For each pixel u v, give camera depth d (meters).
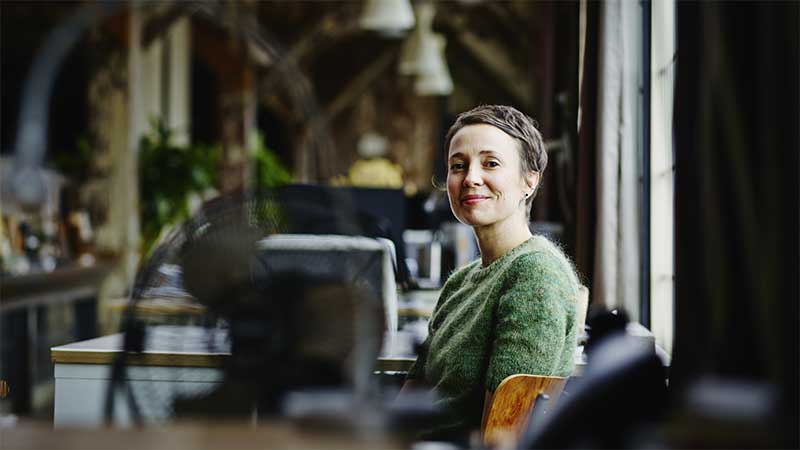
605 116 3.68
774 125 1.26
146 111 12.29
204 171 10.59
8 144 12.34
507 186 2.28
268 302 1.57
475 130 2.30
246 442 1.01
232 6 12.57
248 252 1.61
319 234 1.88
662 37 3.52
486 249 2.32
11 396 5.86
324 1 16.33
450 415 2.20
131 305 1.62
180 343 1.62
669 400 0.97
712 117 1.40
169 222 10.31
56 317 6.87
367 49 23.00
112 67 9.33
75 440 1.03
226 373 1.57
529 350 2.10
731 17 1.33
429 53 11.43
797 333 1.19
